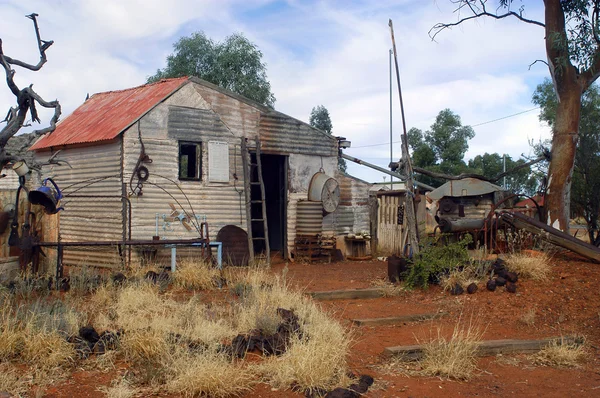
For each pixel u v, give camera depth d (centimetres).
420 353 673
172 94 1342
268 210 1816
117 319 732
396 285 1062
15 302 797
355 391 543
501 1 1363
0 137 844
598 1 1283
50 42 862
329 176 1645
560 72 1248
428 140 3806
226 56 3028
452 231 1166
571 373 647
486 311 886
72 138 1390
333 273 1318
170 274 1038
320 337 641
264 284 967
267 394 536
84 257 1348
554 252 1129
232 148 1439
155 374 553
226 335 681
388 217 1722
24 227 1004
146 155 1293
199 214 1372
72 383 543
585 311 862
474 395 570
